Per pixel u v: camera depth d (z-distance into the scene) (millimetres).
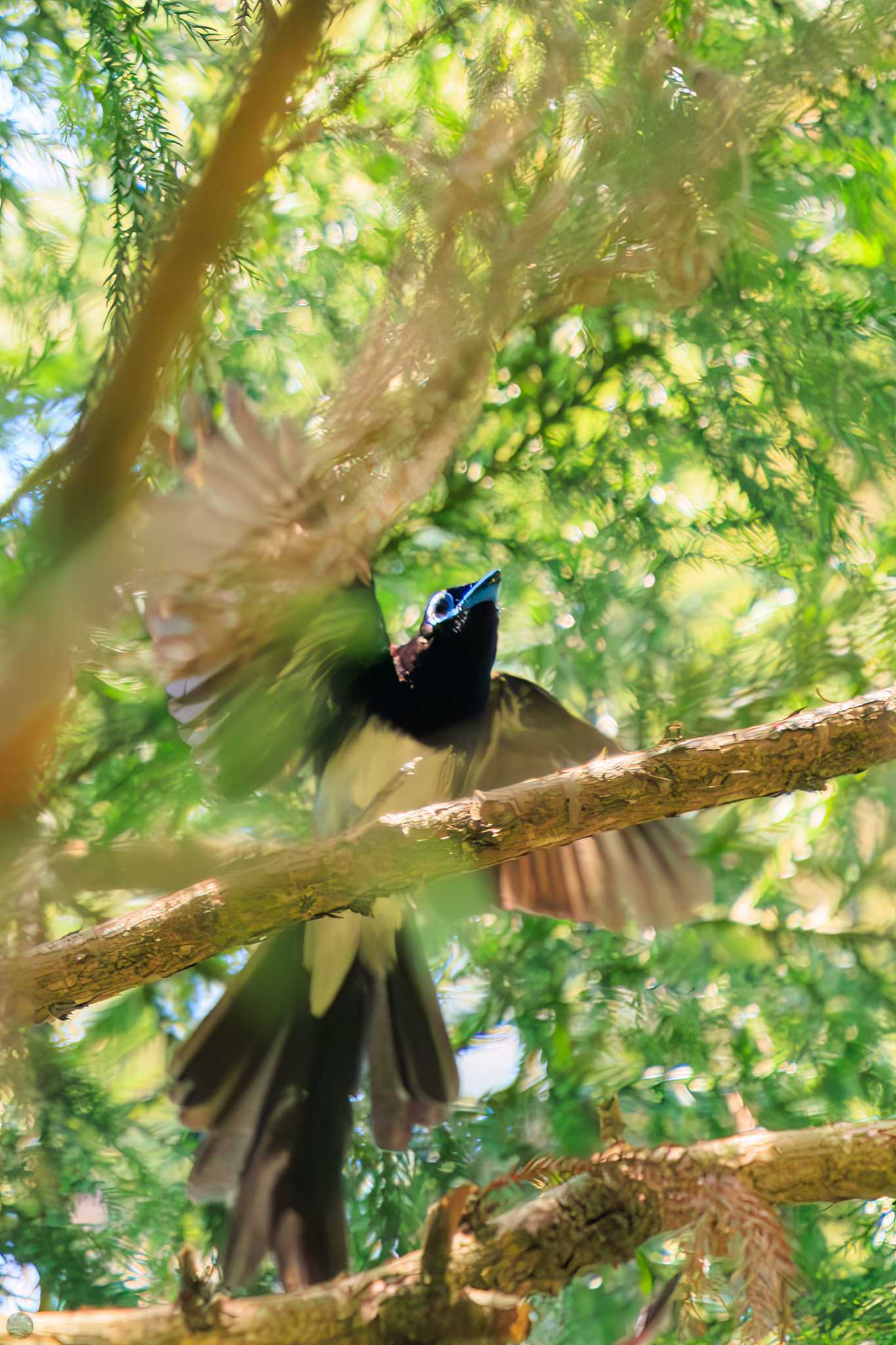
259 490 6109
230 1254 6793
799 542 8922
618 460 9258
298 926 7875
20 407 6840
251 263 7887
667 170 5641
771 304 8656
